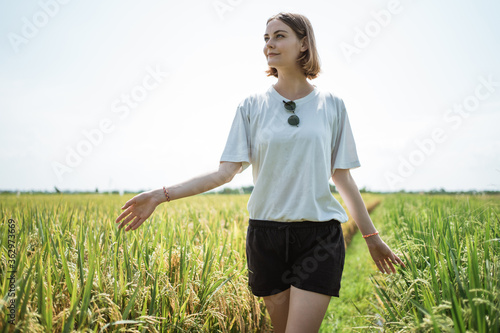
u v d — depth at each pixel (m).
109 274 2.33
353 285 4.94
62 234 3.21
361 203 2.40
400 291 2.58
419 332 1.90
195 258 2.79
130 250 2.65
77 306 1.96
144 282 2.43
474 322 1.74
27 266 2.25
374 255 2.44
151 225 3.76
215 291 2.49
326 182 2.22
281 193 2.23
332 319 3.88
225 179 2.30
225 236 3.98
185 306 2.37
